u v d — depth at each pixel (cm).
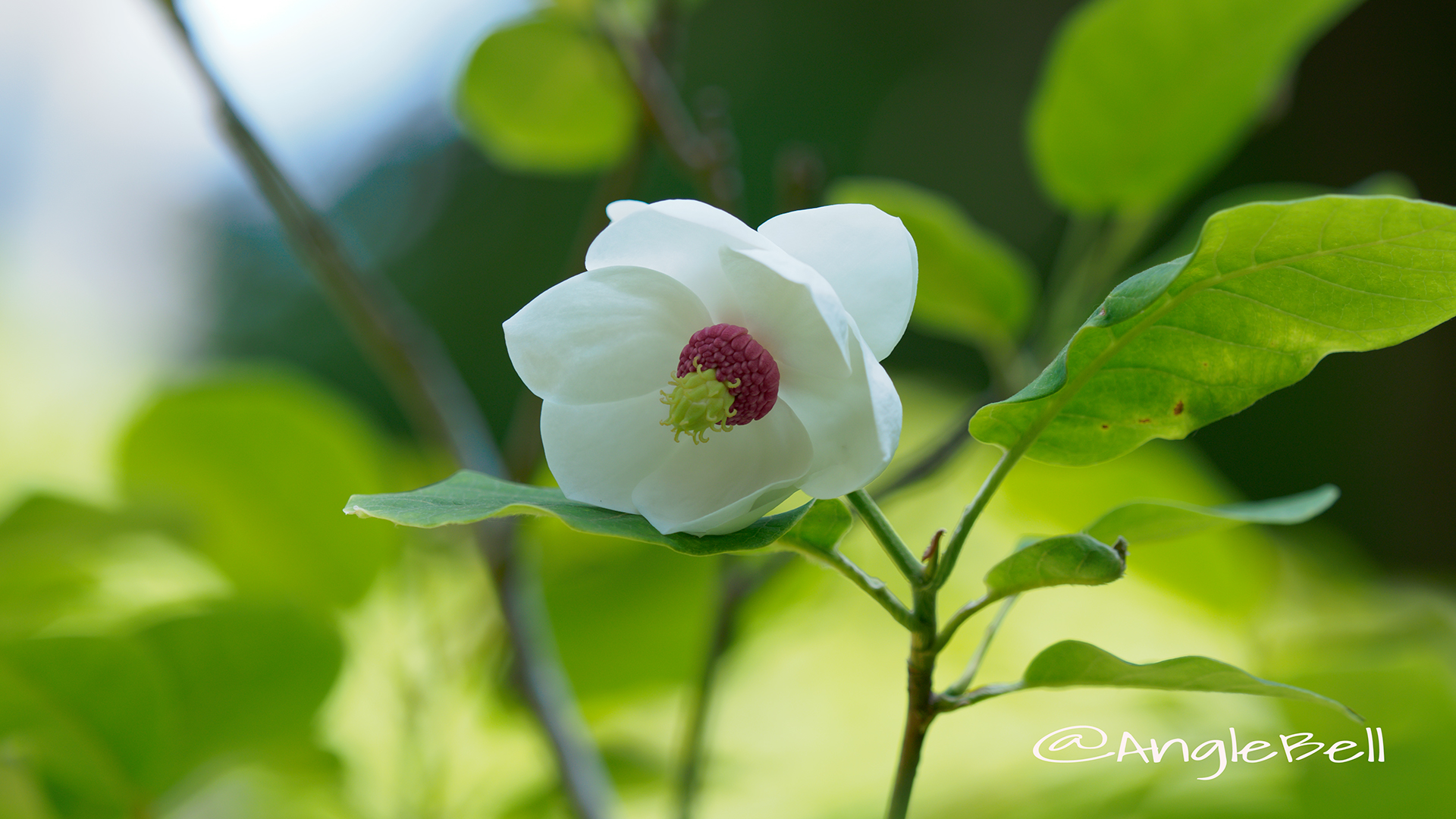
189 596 84
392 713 80
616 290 61
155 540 82
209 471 84
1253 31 74
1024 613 104
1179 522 61
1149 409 59
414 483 102
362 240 334
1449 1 236
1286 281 58
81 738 68
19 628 75
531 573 77
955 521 109
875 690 99
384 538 85
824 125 307
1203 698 82
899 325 59
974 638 101
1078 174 80
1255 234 57
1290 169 250
